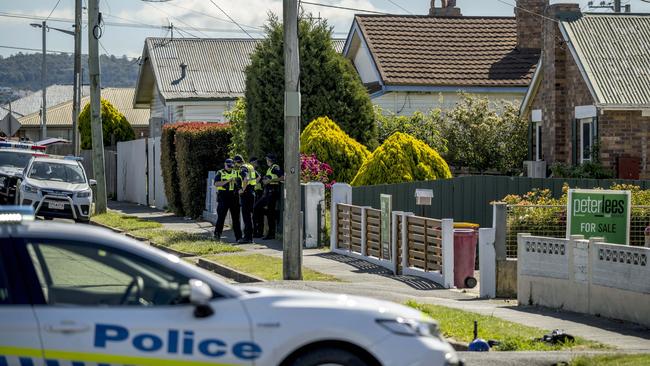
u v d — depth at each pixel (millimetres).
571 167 65375
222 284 17953
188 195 76812
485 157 80125
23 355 17000
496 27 93625
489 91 86750
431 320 18812
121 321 17266
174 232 66062
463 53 89875
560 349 28031
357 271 48219
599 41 67750
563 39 70000
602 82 64750
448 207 56812
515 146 79938
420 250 46375
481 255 40969
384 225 49688
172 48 116875
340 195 56281
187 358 17344
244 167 60156
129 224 72500
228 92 110812
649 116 63938
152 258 17906
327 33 67938
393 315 18266
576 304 36156
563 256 36812
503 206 41219
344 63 68188
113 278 17734
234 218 61125
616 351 27422
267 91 66375
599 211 41156
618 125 64312
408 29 91938
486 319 32688
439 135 80125
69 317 17172
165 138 82062
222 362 17422
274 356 17547
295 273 44344
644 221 43688
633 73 65438
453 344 28953
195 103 109875
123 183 105938
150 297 17688
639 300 33000
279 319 17641
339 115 67625
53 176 74812
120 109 190875
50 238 17688
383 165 60156
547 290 37656
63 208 72562
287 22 44125
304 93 67250
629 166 63844
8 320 17047
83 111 129125
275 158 62188
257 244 59562
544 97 72500
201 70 113688
